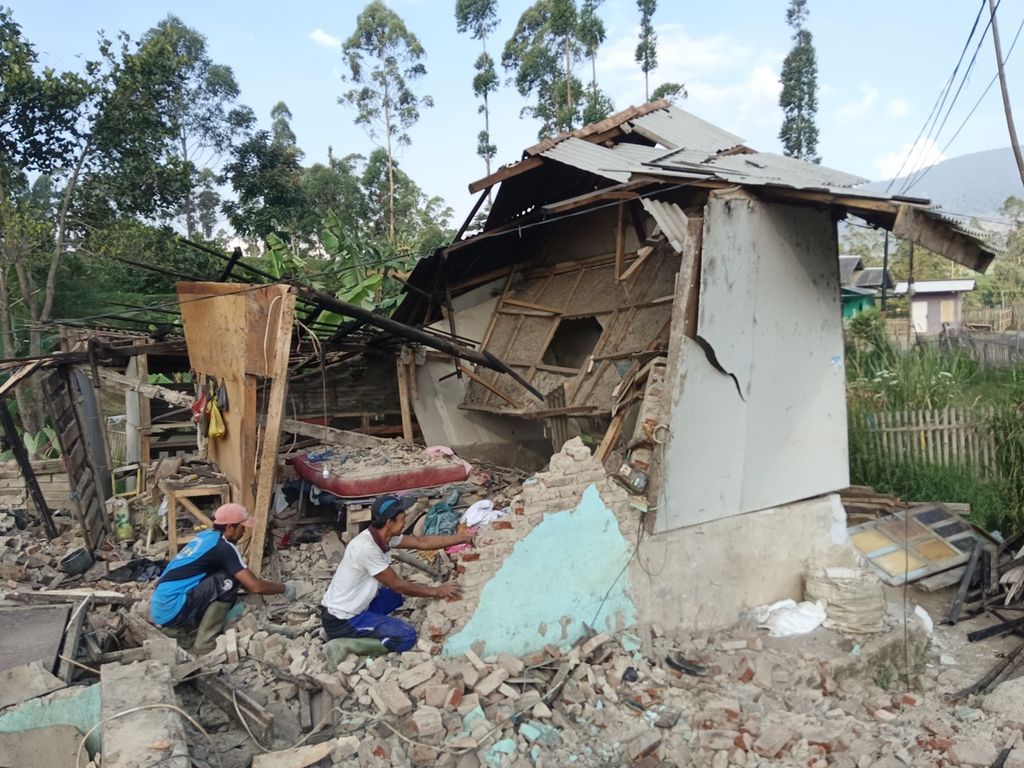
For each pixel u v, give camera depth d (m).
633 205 8.89
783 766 4.41
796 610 6.53
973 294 32.66
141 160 17.72
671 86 24.19
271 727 4.30
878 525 8.52
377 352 10.94
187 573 5.61
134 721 3.71
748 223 6.29
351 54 35.50
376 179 35.41
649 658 5.69
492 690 4.75
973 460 9.86
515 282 10.97
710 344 6.09
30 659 4.57
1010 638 6.75
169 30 18.98
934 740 4.77
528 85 29.05
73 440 8.24
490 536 5.22
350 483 7.54
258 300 7.16
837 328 7.35
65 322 8.55
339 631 5.05
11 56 15.77
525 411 8.99
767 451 6.83
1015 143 7.82
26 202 16.61
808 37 29.11
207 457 9.55
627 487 5.94
